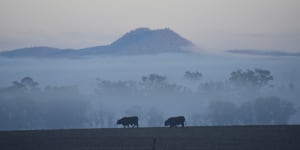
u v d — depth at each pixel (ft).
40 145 480.23
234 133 546.67
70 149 443.32
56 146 469.16
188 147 440.45
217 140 487.61
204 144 459.73
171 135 541.34
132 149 431.84
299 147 429.79
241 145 449.06
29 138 539.70
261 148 426.51
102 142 490.08
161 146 449.48
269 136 511.81
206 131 578.66
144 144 467.11
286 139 486.79
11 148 463.83
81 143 486.79
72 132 607.78
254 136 514.68
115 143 479.00
